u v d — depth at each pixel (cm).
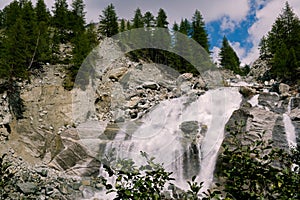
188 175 1445
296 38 4466
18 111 2005
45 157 1759
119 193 358
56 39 3694
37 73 2631
